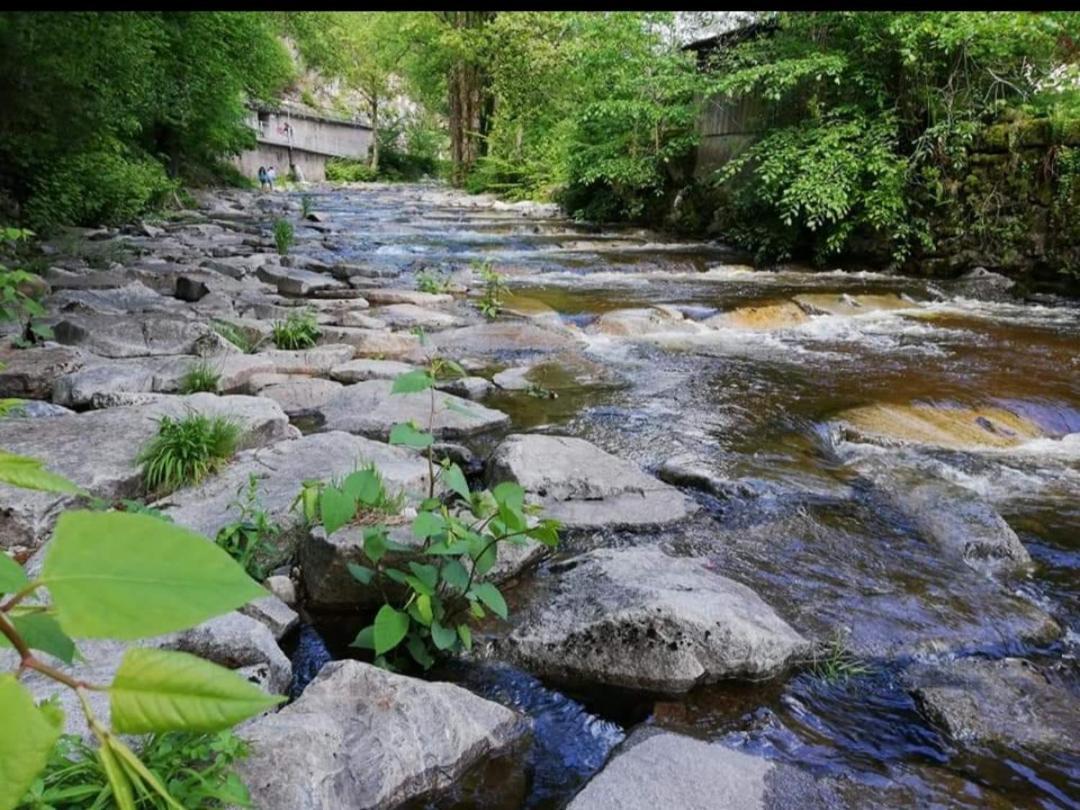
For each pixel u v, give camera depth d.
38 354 5.29
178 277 8.35
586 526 3.37
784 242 12.09
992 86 10.56
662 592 2.62
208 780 1.62
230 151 25.47
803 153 11.59
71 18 8.68
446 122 46.72
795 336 7.47
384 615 2.37
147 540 0.41
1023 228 9.91
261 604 2.65
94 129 11.21
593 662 2.48
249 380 5.17
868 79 11.68
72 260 9.36
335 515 2.39
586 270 10.98
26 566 2.74
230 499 3.28
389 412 4.55
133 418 3.92
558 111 25.23
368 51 39.88
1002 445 4.77
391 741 1.99
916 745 2.20
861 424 4.85
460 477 2.66
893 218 10.87
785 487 3.83
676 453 4.25
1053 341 7.29
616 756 2.04
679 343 7.08
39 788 1.43
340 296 8.41
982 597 2.94
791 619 2.74
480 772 2.09
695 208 15.23
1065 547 3.40
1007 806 1.96
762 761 2.04
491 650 2.59
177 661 0.43
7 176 10.97
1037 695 2.40
